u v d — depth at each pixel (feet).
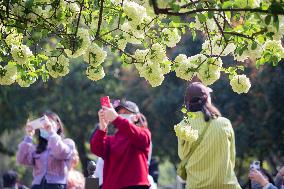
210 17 24.36
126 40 27.68
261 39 25.71
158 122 118.83
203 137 36.19
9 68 28.12
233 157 36.58
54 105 122.62
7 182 62.54
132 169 38.04
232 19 27.50
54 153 46.65
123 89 123.34
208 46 27.63
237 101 99.96
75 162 48.93
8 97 118.73
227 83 100.48
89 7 27.48
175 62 27.22
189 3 24.29
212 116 36.45
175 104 113.39
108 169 38.50
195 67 27.17
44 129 47.29
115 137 38.70
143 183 38.14
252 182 44.01
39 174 47.73
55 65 27.43
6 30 28.04
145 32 27.53
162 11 24.04
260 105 98.22
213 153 36.11
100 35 27.17
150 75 27.04
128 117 42.11
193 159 36.40
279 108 96.32
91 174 43.29
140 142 37.70
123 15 26.84
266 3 23.86
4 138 154.20
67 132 129.70
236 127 100.68
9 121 120.16
